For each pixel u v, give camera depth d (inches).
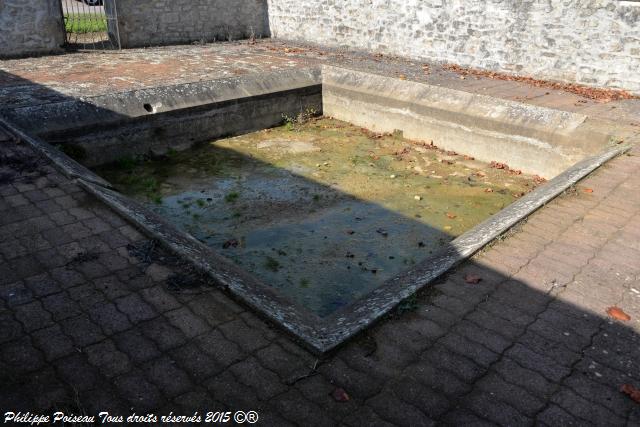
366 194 272.8
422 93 347.9
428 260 155.3
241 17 541.0
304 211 252.8
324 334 122.2
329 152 332.5
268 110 368.5
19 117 266.7
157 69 381.1
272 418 101.7
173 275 147.9
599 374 113.8
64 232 169.8
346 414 102.9
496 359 117.3
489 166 315.3
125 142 303.1
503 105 313.1
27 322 127.1
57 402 104.7
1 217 177.5
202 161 312.3
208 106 333.7
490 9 385.1
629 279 147.4
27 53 423.8
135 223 174.9
